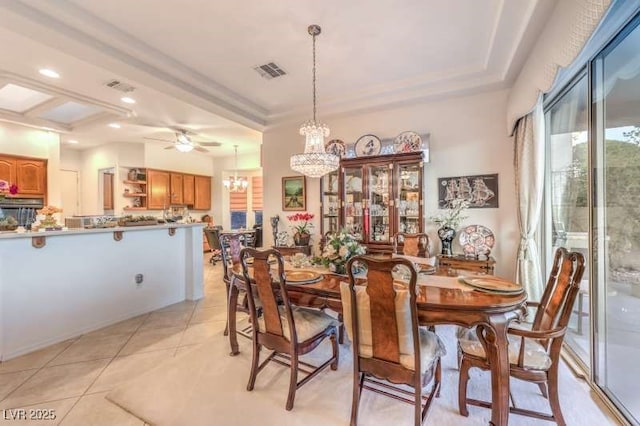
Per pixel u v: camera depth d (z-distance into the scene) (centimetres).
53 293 289
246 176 920
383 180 414
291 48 298
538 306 204
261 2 232
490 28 266
